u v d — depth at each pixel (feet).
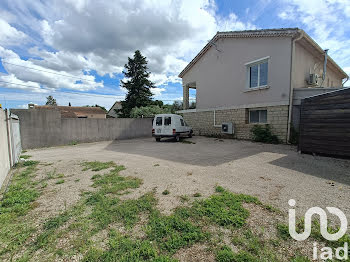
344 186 10.76
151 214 8.07
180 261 5.40
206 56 42.55
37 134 33.47
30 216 8.28
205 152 23.34
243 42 33.68
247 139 33.50
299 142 19.99
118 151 26.78
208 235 6.54
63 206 9.21
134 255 5.59
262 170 14.52
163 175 13.99
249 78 33.68
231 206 8.54
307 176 12.71
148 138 49.80
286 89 27.53
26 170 16.60
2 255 5.84
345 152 16.14
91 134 41.39
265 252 5.66
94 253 5.74
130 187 11.55
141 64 99.40
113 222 7.60
